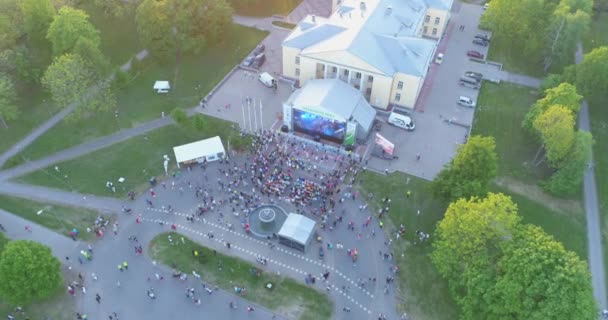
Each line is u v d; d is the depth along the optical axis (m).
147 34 118.12
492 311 66.88
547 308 60.69
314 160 100.44
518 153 103.50
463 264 72.12
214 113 111.75
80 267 80.00
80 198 91.50
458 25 146.12
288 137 106.06
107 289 77.12
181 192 92.81
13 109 102.38
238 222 87.88
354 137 101.94
